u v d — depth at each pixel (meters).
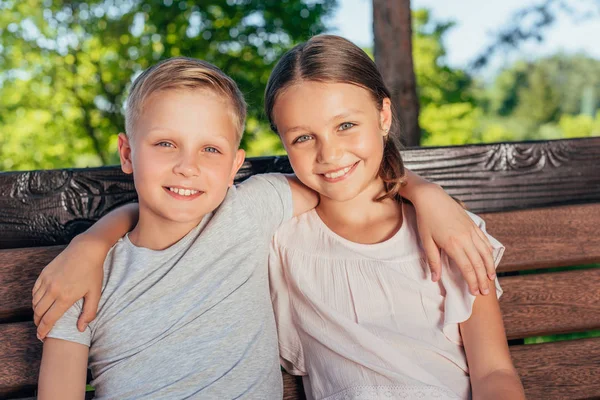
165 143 1.39
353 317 1.53
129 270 1.42
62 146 9.29
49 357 1.33
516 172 1.81
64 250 1.40
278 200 1.58
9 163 9.17
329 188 1.52
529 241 1.71
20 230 1.60
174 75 1.40
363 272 1.55
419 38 13.89
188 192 1.40
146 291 1.41
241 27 7.47
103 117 9.08
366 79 1.52
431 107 11.34
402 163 1.60
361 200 1.61
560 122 25.91
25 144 9.22
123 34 8.39
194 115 1.39
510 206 1.81
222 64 7.44
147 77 1.41
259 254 1.52
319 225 1.62
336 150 1.48
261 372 1.42
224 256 1.47
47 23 8.89
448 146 1.78
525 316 1.67
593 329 1.69
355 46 1.56
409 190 1.56
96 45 8.77
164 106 1.38
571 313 1.68
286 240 1.63
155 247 1.47
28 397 1.49
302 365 1.60
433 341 1.49
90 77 9.04
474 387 1.44
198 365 1.38
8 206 1.60
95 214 1.65
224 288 1.45
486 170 1.79
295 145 1.52
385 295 1.53
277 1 7.29
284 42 7.54
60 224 1.63
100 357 1.39
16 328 1.49
